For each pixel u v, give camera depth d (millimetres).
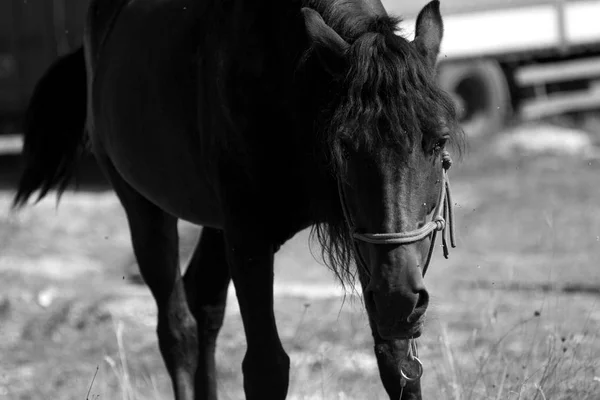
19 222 20609
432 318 7820
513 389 8266
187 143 7930
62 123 10758
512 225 19828
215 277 9195
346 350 11469
